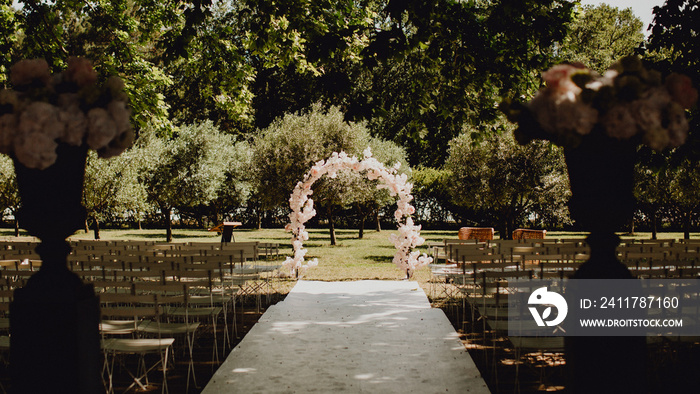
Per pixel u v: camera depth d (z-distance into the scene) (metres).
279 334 6.01
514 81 7.42
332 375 4.58
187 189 20.44
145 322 4.84
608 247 2.81
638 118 2.54
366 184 17.00
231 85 10.37
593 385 2.79
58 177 2.75
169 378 4.68
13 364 2.76
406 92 8.31
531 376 4.68
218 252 7.73
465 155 14.60
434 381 4.43
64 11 10.13
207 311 5.43
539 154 13.89
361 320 6.73
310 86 6.53
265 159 16.53
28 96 2.71
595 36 25.47
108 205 17.61
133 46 10.99
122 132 2.92
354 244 19.33
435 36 6.91
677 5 6.38
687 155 6.37
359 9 8.47
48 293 2.75
